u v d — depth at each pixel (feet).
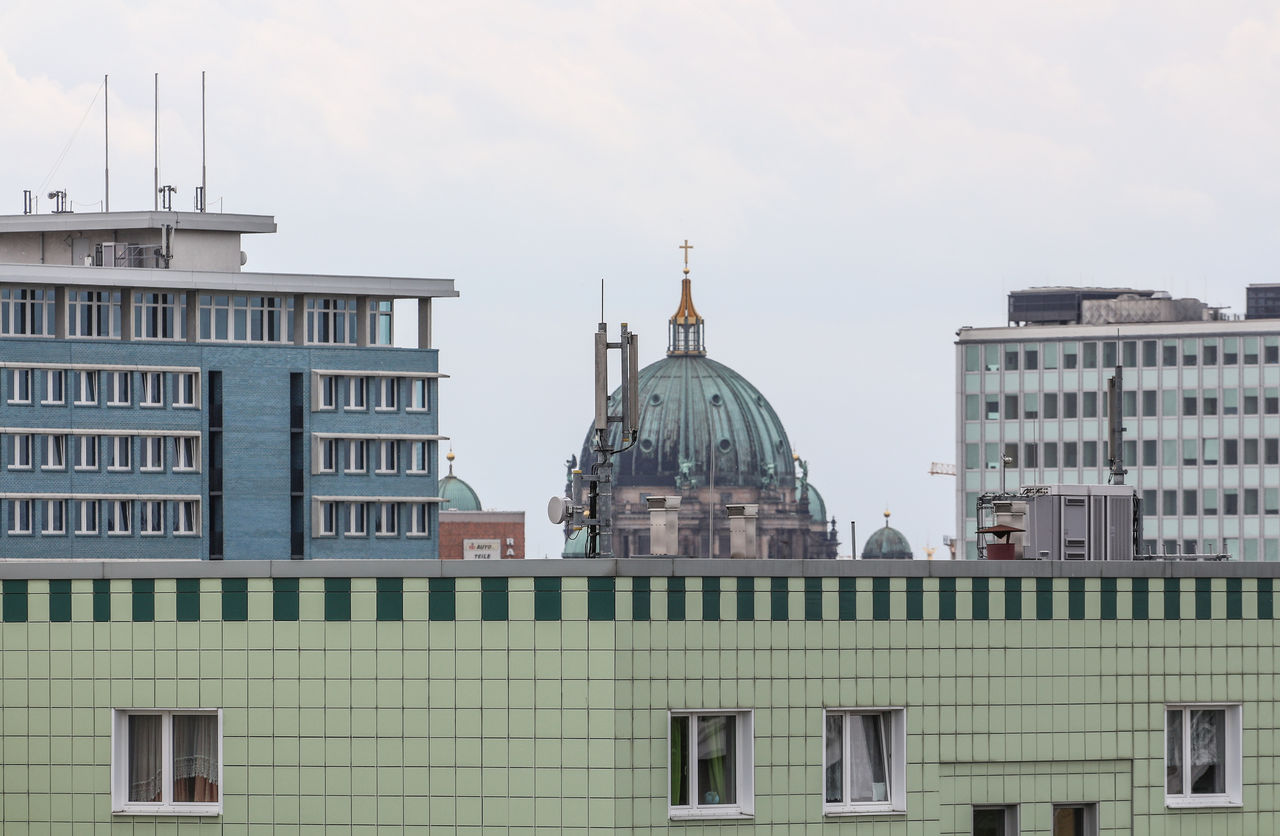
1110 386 650.43
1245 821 436.35
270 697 405.18
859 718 418.72
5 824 413.80
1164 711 432.66
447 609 400.67
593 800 394.32
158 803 412.98
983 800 422.00
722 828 402.11
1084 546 512.22
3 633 414.82
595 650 395.75
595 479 451.53
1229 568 437.17
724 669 403.13
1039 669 425.28
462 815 398.62
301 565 405.59
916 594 418.31
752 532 492.13
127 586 411.95
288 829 403.54
